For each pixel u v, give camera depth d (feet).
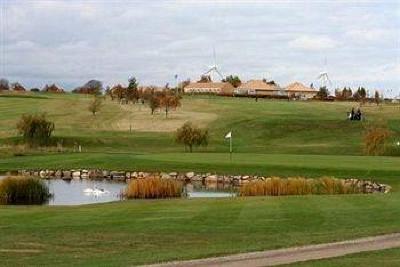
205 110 479.82
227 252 62.44
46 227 84.48
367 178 176.55
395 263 56.24
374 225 81.25
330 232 75.36
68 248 69.15
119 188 178.50
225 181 191.93
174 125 407.23
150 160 225.97
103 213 99.35
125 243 71.72
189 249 65.98
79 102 540.11
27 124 325.21
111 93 595.88
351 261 57.16
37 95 652.89
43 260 61.93
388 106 529.86
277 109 488.02
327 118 417.90
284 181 146.72
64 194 163.73
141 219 91.25
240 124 401.29
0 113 457.68
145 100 554.46
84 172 215.10
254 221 87.35
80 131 379.14
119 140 348.59
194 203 110.52
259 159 224.74
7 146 305.53
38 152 284.41
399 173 180.86
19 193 147.84
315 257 59.57
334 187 145.89
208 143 339.77
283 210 97.86
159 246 69.26
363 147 289.94
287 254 61.41
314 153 282.36
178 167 209.46
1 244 71.61
